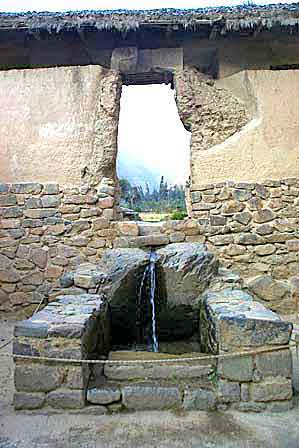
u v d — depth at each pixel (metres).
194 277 4.14
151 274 4.29
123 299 4.19
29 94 5.39
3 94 5.39
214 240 5.28
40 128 5.38
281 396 2.82
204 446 2.40
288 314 5.21
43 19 5.35
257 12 5.32
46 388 2.80
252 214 5.29
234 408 2.83
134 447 2.40
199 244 4.74
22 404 2.79
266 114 5.36
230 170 5.34
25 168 5.35
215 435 2.52
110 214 5.31
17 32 5.54
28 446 2.40
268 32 5.62
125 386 2.91
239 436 2.50
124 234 5.25
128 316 4.28
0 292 5.30
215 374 3.02
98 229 5.29
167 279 4.13
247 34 5.58
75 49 6.04
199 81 5.59
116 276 4.18
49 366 2.80
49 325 2.84
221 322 2.89
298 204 5.31
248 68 5.82
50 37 5.71
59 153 5.35
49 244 5.28
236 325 2.86
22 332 2.81
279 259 5.27
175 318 4.16
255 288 5.23
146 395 2.84
